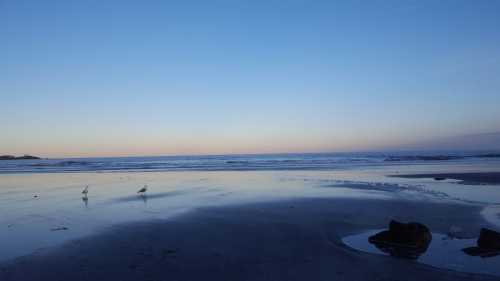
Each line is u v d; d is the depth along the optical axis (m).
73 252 9.17
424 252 9.06
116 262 8.41
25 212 14.93
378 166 46.28
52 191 22.56
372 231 11.20
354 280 7.29
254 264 8.25
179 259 8.59
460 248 9.36
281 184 24.92
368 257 8.70
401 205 15.46
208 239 10.34
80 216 13.87
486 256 8.70
